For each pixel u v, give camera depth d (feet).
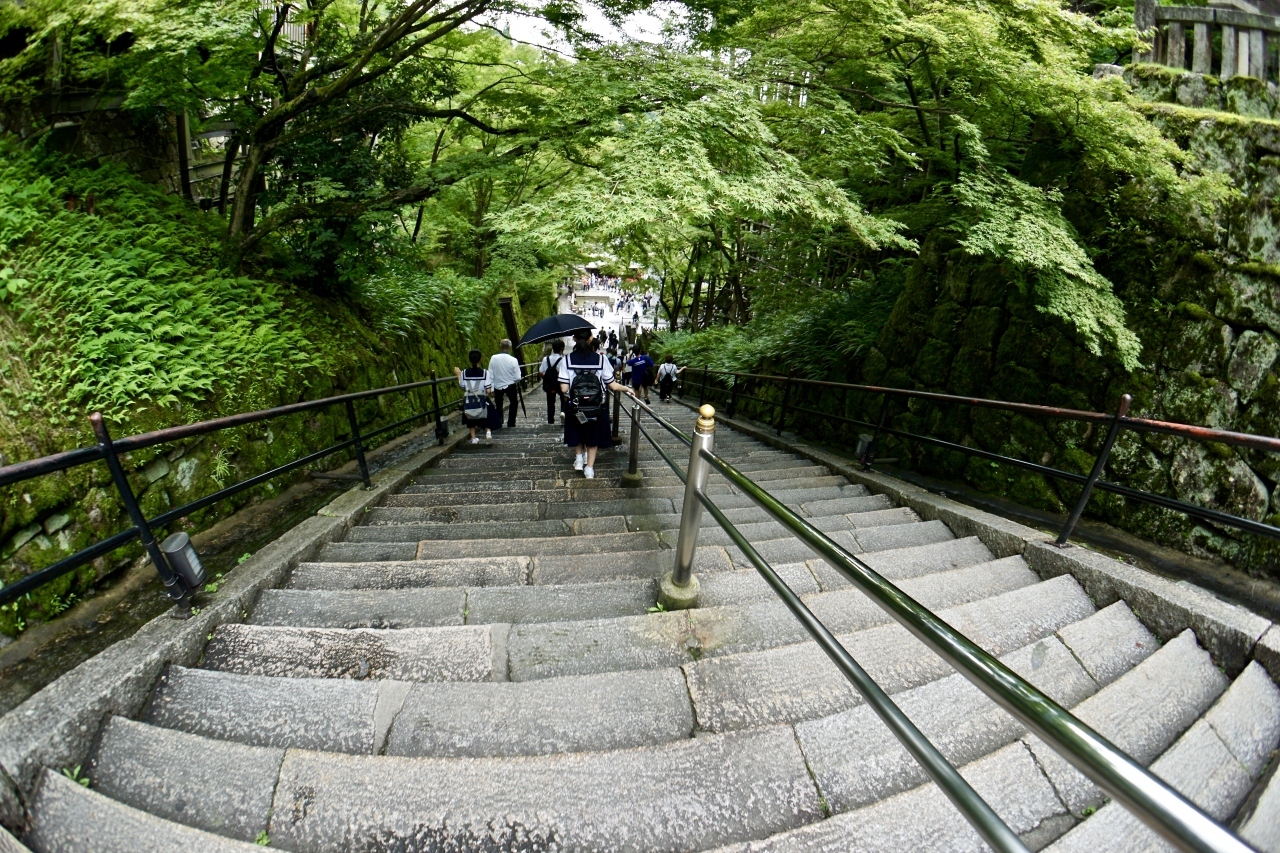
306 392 15.96
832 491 15.07
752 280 34.99
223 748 5.00
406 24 14.71
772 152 14.05
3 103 14.38
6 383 10.05
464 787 4.67
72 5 11.27
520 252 41.37
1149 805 1.67
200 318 14.12
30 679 7.36
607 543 10.68
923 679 6.38
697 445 7.03
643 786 4.76
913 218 19.42
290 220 16.87
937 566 10.00
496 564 9.26
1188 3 16.44
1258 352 12.10
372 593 8.14
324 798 4.61
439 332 30.89
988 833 2.14
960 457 17.12
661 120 12.59
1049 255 12.24
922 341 19.39
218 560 10.05
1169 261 13.57
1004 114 15.24
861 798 4.87
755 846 4.21
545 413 37.06
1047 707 2.16
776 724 5.67
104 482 9.96
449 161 16.76
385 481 15.05
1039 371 15.48
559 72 15.17
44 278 12.10
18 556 8.54
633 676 6.10
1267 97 13.82
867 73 17.20
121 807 4.44
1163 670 6.61
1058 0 13.32
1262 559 11.39
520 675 6.53
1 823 4.39
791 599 4.16
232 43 14.55
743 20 16.21
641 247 21.31
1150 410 13.32
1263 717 5.90
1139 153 12.63
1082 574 8.66
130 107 15.05
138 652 6.07
